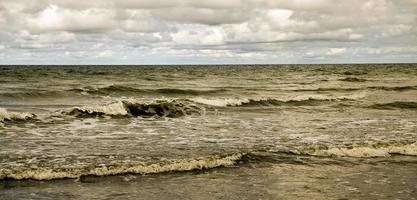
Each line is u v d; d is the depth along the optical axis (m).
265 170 10.26
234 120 18.81
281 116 20.48
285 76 69.31
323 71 96.88
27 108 21.59
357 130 15.88
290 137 14.27
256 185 9.10
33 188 8.45
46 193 8.20
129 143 12.85
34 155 10.91
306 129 16.12
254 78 61.56
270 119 19.25
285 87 41.62
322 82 51.31
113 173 9.59
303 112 22.31
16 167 9.64
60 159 10.53
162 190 8.63
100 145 12.45
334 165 10.82
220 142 13.25
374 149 12.28
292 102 27.05
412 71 93.75
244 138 14.02
